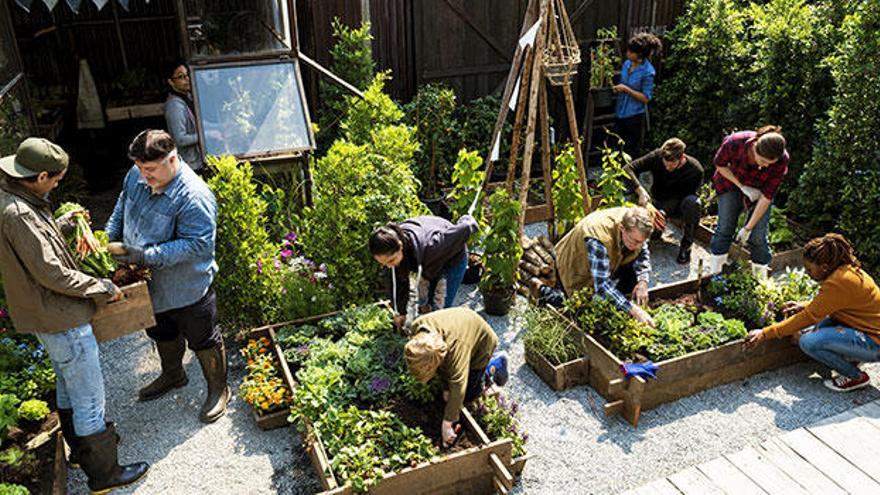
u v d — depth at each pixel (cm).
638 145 809
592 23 843
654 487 386
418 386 419
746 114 761
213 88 596
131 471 392
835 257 441
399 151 571
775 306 505
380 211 526
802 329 479
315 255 529
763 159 499
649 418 446
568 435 432
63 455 395
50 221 348
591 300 490
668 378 450
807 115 693
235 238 487
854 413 442
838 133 627
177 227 404
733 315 510
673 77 842
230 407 456
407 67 780
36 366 434
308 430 395
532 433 433
